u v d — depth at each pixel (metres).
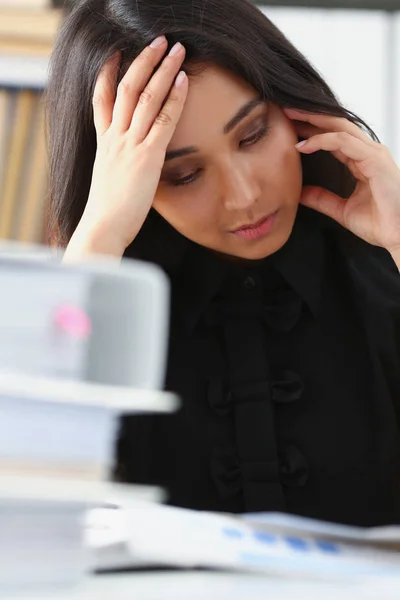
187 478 1.63
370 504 1.63
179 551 0.84
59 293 0.71
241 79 1.49
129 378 0.71
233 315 1.69
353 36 3.42
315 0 3.33
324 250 1.77
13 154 2.80
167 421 1.65
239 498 1.62
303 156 1.71
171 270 1.72
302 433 1.64
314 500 1.62
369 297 1.71
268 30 1.60
